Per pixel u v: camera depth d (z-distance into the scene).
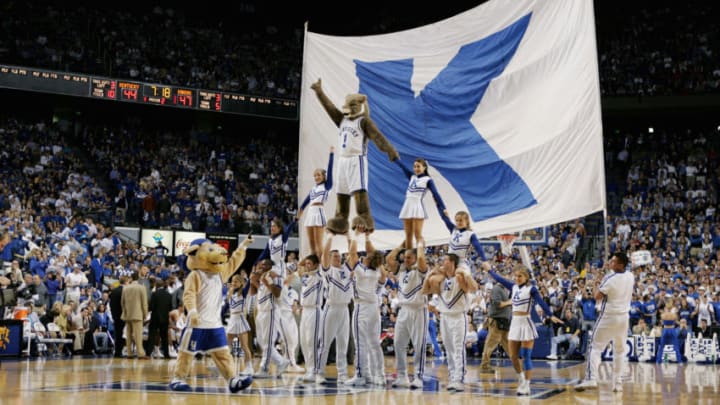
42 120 35.19
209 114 35.75
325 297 12.00
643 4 38.66
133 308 18.23
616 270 10.73
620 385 10.73
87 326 20.12
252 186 35.25
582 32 12.96
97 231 26.70
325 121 15.07
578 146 12.76
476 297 21.09
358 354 11.20
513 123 13.54
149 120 36.78
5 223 23.91
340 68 15.12
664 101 33.69
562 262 25.84
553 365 17.22
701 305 20.58
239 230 31.59
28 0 34.91
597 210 12.47
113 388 10.09
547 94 13.25
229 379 9.52
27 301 19.39
